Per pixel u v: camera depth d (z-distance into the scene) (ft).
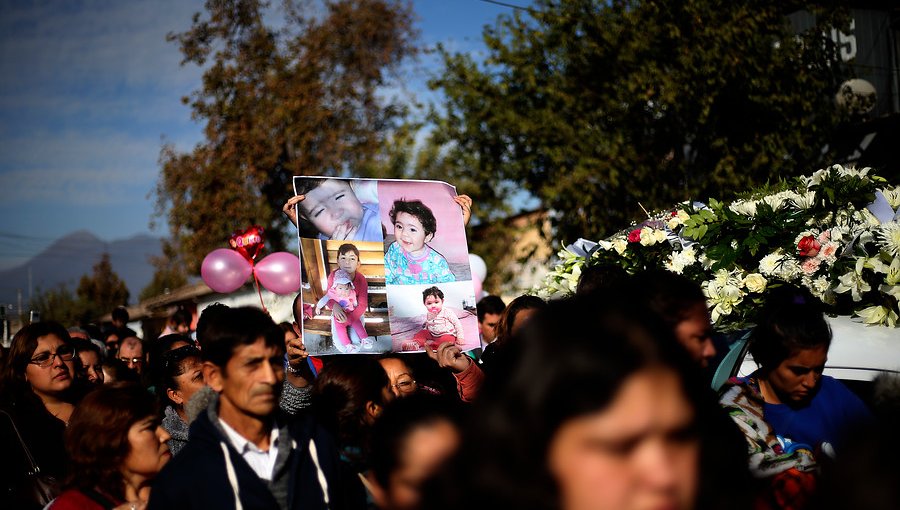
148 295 170.19
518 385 4.00
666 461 3.86
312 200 15.69
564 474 3.89
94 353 21.62
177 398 16.12
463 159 59.21
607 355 3.88
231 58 84.58
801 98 49.24
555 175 54.44
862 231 14.24
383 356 15.42
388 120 86.17
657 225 17.44
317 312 15.16
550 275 18.94
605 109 53.36
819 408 10.55
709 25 49.47
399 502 8.22
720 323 14.99
